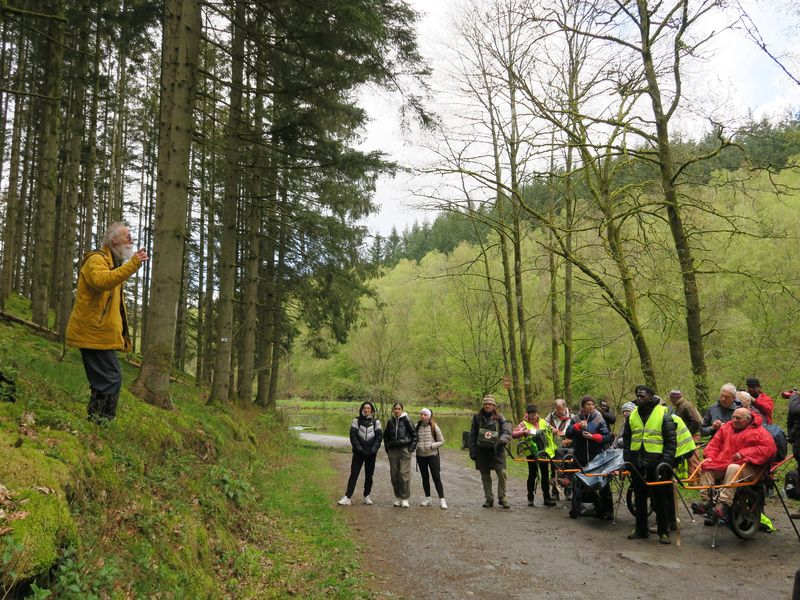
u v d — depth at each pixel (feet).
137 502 15.29
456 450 77.36
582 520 29.35
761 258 62.34
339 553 22.39
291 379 154.92
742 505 24.54
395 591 18.34
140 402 26.27
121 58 65.67
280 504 29.60
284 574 19.21
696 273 40.98
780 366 51.03
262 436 51.98
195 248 74.59
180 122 30.32
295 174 56.24
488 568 20.75
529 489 34.12
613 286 47.93
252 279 61.11
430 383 125.29
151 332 29.19
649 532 26.17
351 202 61.11
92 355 18.19
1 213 83.25
